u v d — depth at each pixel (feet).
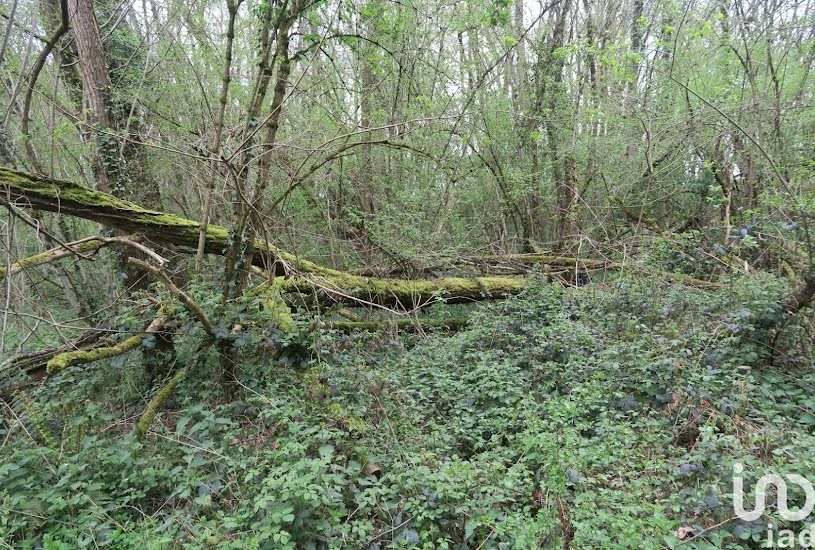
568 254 29.40
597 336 18.12
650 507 9.45
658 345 16.39
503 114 31.78
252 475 10.46
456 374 17.10
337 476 10.19
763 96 24.57
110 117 22.88
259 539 9.05
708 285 22.54
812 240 17.46
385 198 30.12
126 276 20.66
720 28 27.63
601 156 30.60
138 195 23.34
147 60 25.00
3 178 15.93
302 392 14.44
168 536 10.16
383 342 20.02
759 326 16.93
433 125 28.76
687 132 25.96
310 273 21.24
